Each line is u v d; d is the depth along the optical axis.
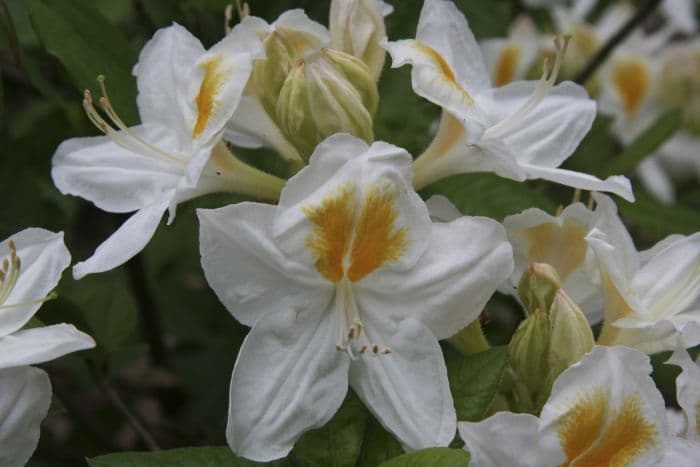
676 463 0.41
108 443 0.57
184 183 0.41
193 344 0.63
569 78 0.63
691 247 0.44
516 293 0.45
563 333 0.42
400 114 0.49
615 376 0.40
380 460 0.42
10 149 0.51
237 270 0.40
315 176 0.40
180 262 0.64
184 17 0.53
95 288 0.51
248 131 0.44
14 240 0.42
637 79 0.65
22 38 0.54
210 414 0.62
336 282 0.41
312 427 0.40
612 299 0.43
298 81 0.42
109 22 0.48
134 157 0.44
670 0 0.66
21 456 0.41
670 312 0.43
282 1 0.53
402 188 0.41
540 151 0.45
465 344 0.44
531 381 0.42
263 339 0.40
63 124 0.55
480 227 0.41
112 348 0.49
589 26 0.67
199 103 0.42
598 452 0.41
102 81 0.43
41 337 0.41
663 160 0.67
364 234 0.41
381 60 0.44
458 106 0.42
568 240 0.45
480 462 0.40
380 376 0.41
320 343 0.41
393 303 0.41
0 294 0.41
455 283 0.41
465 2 0.57
